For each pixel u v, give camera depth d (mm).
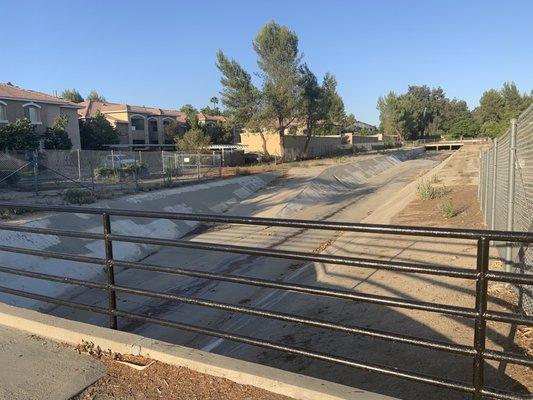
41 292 12070
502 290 6828
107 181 29375
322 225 3211
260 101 49312
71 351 4062
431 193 18781
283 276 11984
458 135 106188
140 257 15719
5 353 4051
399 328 6355
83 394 3402
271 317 3615
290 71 48781
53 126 43375
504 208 8016
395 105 101688
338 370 5730
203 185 28547
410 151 71375
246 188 30484
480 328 2928
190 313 10078
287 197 26469
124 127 63938
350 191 31438
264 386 3295
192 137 50844
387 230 3014
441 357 5359
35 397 3379
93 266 14133
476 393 2986
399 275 8586
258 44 48625
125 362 3816
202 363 3564
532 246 5836
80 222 17094
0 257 12789
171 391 3369
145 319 4246
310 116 53031
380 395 3031
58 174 25984
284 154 53062
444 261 8906
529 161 5914
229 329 8570
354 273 9453
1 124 40500
